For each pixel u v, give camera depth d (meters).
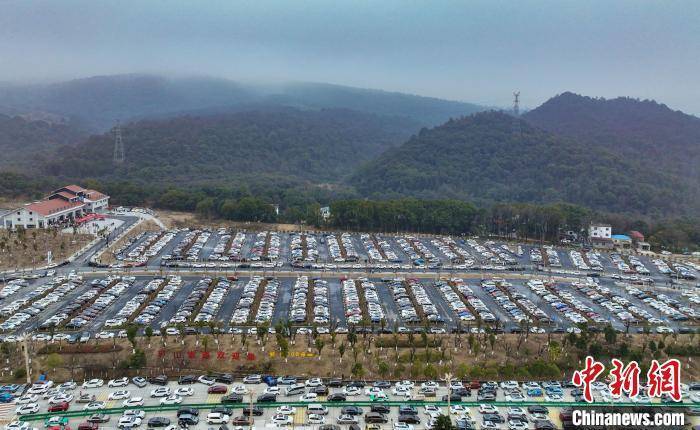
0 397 124.62
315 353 150.38
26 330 161.38
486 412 124.75
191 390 129.62
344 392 131.25
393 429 117.56
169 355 146.50
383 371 139.62
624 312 187.38
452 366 145.50
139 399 125.19
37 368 138.50
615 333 154.75
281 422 118.44
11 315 172.00
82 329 163.12
